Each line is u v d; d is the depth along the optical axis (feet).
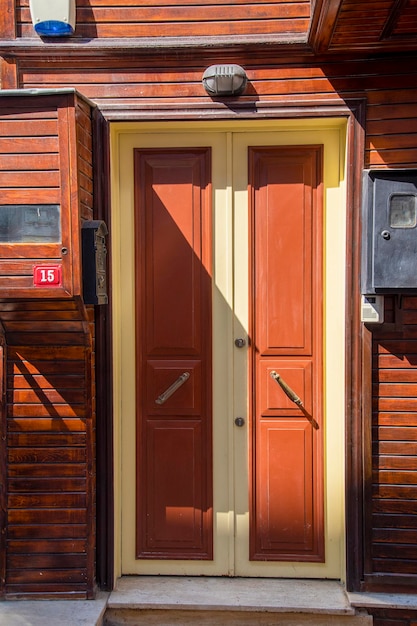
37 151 8.41
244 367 9.98
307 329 9.89
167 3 9.32
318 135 9.78
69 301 8.58
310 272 9.87
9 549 9.36
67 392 9.33
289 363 9.93
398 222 8.86
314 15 8.02
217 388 10.00
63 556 9.34
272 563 9.93
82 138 8.87
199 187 9.91
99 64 9.39
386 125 9.20
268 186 9.87
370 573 9.33
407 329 9.27
